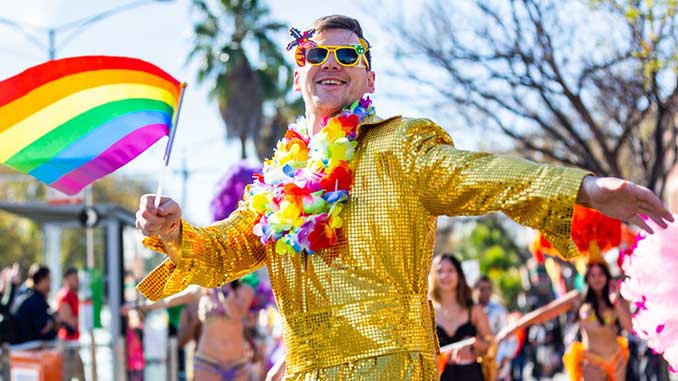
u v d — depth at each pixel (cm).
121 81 393
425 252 354
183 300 980
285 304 364
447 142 359
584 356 984
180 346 1210
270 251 369
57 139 400
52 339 1302
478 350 848
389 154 350
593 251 926
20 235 4619
